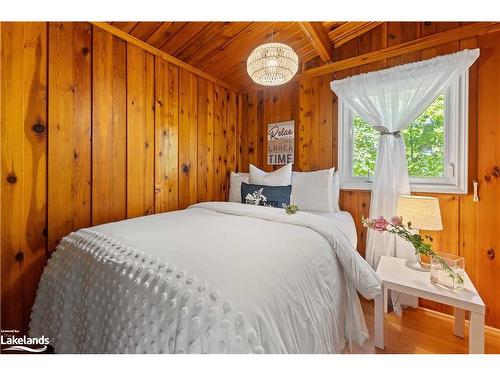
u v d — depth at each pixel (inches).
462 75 67.6
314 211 82.9
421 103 70.5
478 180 65.7
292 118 104.3
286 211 65.0
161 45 80.7
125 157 75.1
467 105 66.6
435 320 65.7
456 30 67.4
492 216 64.1
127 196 75.6
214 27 74.6
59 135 61.1
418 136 76.4
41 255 58.4
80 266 42.0
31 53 56.7
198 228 51.6
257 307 27.5
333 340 41.4
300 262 38.9
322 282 41.5
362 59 84.2
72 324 40.4
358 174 88.9
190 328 25.7
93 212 67.7
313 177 87.2
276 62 66.7
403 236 58.7
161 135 85.7
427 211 60.2
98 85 68.4
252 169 97.8
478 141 65.6
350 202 88.3
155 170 83.9
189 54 87.3
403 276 54.9
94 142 67.7
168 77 88.0
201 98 101.3
